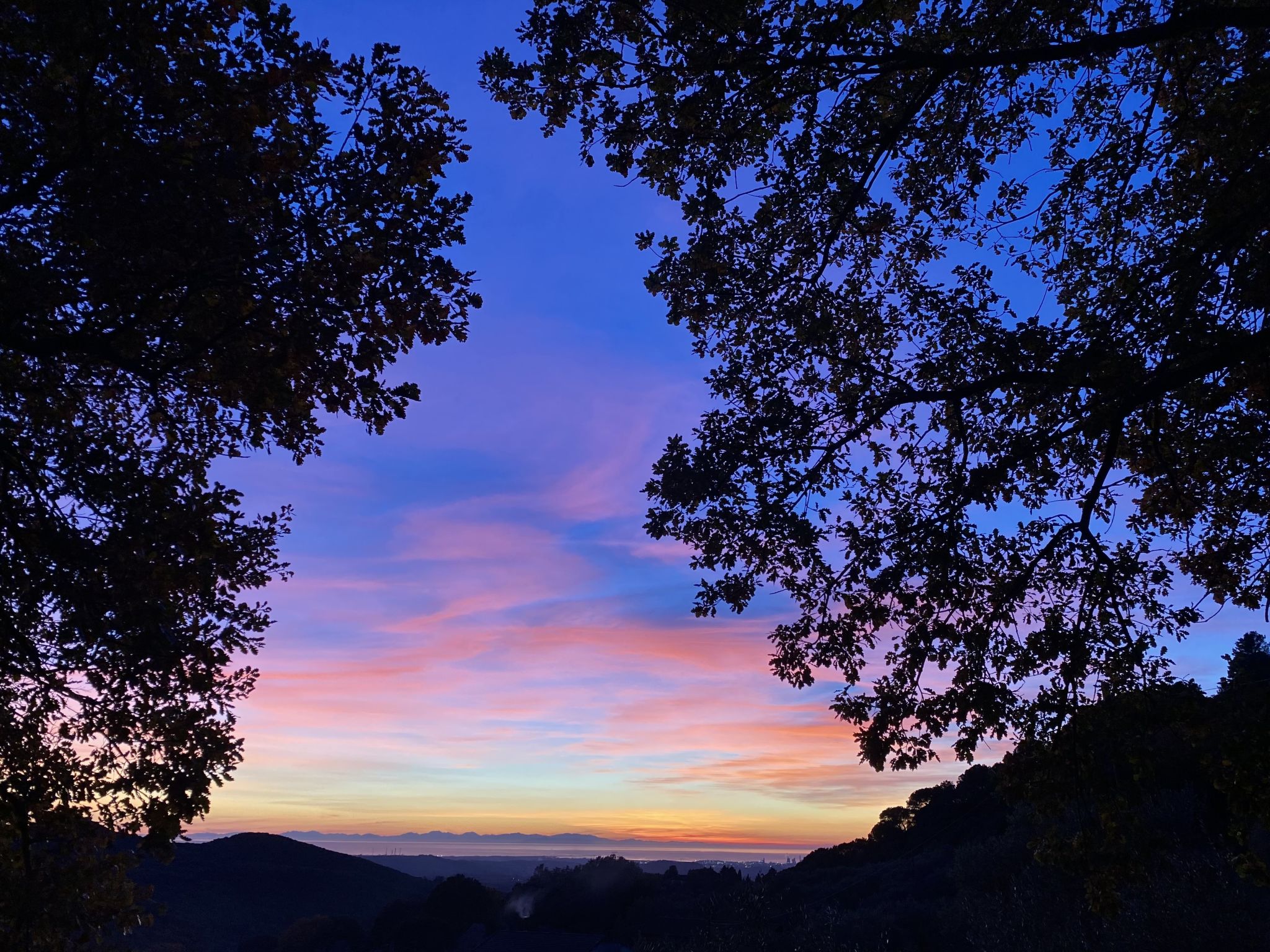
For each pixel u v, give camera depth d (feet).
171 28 24.57
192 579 30.86
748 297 33.60
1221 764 29.25
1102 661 30.89
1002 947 66.23
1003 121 34.96
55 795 33.55
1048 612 33.01
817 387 34.65
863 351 35.17
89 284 26.40
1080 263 35.88
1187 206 33.71
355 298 27.61
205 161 25.23
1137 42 26.05
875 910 97.96
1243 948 50.19
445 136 27.99
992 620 33.04
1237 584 34.94
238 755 33.55
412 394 29.58
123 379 32.55
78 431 31.81
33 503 29.58
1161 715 29.17
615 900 165.78
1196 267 29.99
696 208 31.78
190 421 32.81
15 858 33.99
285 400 27.89
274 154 26.66
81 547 27.61
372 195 27.09
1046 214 35.37
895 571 32.94
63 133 24.44
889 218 33.65
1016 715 31.09
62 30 22.58
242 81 25.82
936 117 33.91
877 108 32.45
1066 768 30.78
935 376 32.50
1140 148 32.22
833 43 29.60
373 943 189.67
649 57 31.14
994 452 32.99
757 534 33.42
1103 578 31.22
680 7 28.96
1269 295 28.94
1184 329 28.19
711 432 33.01
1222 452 32.55
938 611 33.53
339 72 26.73
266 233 27.30
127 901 34.37
